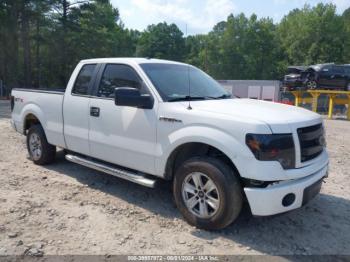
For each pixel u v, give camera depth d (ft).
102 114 16.76
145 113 15.02
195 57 285.64
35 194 16.83
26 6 110.93
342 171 22.74
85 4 129.70
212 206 13.26
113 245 12.41
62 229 13.43
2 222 13.73
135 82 15.99
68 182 18.78
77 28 128.57
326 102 91.20
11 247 12.00
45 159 21.36
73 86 18.72
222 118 12.92
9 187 17.61
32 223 13.79
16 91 23.07
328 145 32.48
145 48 296.30
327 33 209.97
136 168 15.74
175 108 14.23
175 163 14.90
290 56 223.30
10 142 28.50
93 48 134.51
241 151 12.30
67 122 18.80
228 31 231.30
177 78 16.60
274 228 14.15
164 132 14.37
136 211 15.34
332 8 209.67
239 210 12.92
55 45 124.47
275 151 12.14
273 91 100.01
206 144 13.43
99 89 17.39
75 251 11.93
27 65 119.14
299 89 72.02
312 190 13.32
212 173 12.93
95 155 17.57
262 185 12.44
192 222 13.91
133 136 15.52
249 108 13.97
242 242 12.94
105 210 15.33
